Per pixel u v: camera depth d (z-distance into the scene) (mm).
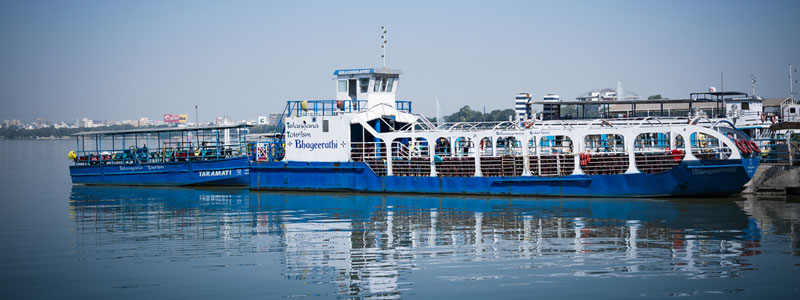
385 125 55156
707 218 37000
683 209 39844
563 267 27969
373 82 55906
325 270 28297
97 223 40031
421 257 30047
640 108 80188
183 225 38844
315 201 47125
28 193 56656
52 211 45312
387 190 49656
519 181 46219
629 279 26219
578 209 40844
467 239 33344
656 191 43719
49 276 27781
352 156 52500
